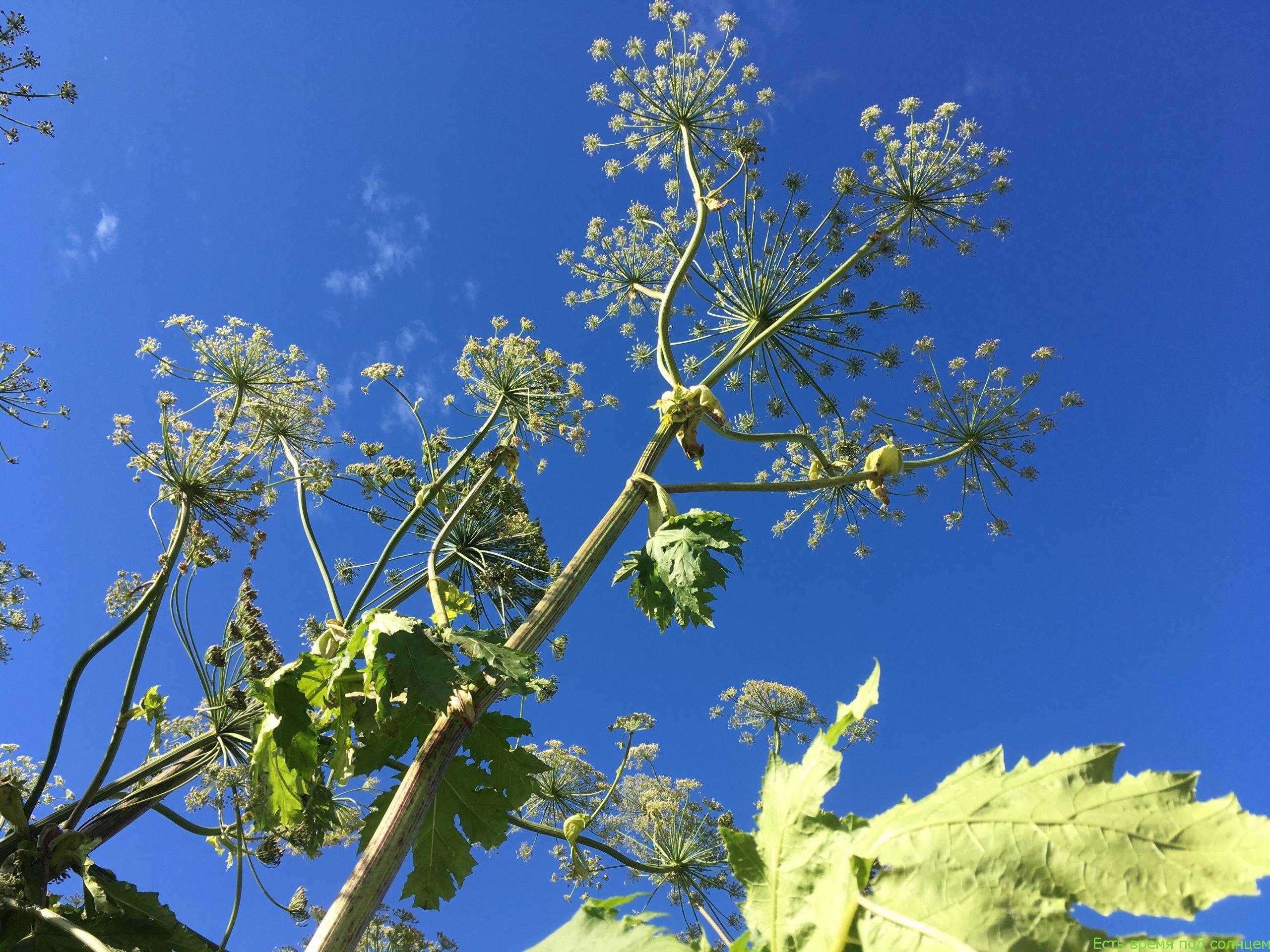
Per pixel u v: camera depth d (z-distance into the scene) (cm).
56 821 573
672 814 807
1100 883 86
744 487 645
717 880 781
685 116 1028
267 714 433
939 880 97
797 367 970
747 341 941
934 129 995
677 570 512
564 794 818
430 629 415
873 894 102
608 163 1127
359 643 410
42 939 473
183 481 640
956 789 107
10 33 607
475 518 710
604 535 547
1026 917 88
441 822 452
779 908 113
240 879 567
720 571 514
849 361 983
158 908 531
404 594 728
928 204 979
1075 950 82
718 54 1032
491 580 673
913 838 104
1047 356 1050
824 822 117
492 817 455
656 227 1070
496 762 459
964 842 98
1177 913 80
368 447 769
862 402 1062
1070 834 92
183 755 660
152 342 715
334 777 411
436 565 518
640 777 860
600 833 814
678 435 643
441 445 723
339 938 339
